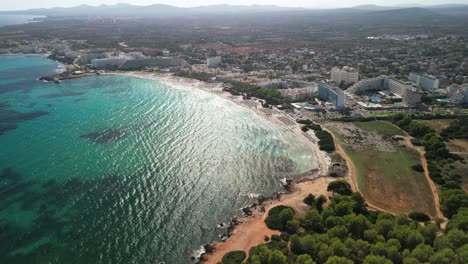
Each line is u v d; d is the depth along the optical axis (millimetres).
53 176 151125
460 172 147375
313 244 96750
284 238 109062
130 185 144875
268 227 117938
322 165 163250
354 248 93125
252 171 158125
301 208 128375
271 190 143125
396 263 88438
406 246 95062
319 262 92125
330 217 108562
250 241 111750
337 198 121750
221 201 135250
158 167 160375
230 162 166625
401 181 144375
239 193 140875
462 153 165750
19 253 106125
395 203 129000
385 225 101312
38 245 109750
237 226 120000
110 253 107312
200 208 130625
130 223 121125
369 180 146375
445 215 117750
